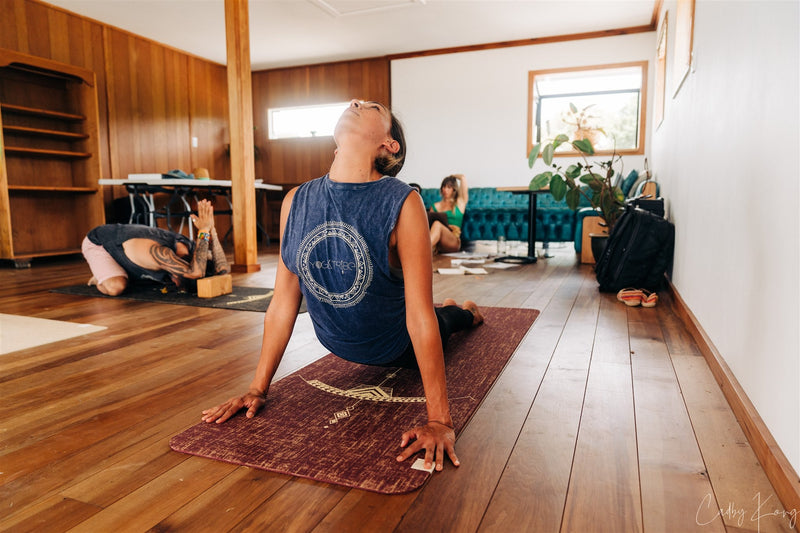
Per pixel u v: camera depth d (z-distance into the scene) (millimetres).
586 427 1419
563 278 4281
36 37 5875
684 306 2773
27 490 1103
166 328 2549
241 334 2434
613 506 1038
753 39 1630
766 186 1385
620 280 3510
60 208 5980
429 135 8117
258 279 4254
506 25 6914
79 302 3219
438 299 3320
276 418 1449
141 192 6352
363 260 1277
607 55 7137
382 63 8273
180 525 978
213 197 8305
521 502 1054
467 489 1103
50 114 5516
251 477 1152
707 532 951
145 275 3477
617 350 2174
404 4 6176
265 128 9078
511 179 7781
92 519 997
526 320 2697
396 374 1822
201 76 8242
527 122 7602
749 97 1644
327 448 1272
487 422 1453
